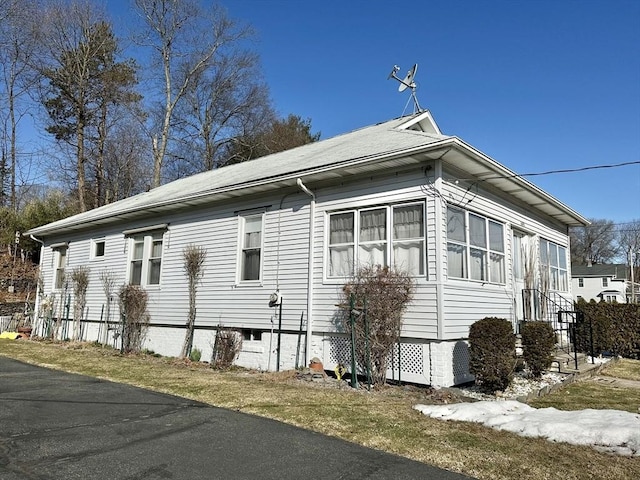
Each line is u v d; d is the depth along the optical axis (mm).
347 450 4520
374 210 9055
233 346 10500
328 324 9258
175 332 12367
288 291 10094
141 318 13055
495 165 8758
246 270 11133
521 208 11844
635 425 5109
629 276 55438
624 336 13625
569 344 11641
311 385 8086
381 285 8133
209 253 11930
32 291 23172
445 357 7844
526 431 5141
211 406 6266
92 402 6371
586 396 7602
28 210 26266
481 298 9273
